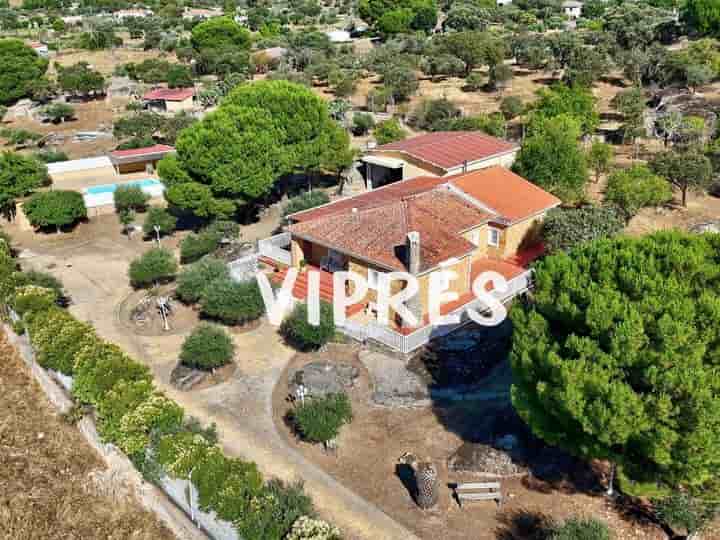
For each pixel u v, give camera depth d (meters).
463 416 28.52
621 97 73.56
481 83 93.00
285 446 27.33
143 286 44.16
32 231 56.06
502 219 42.25
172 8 183.38
